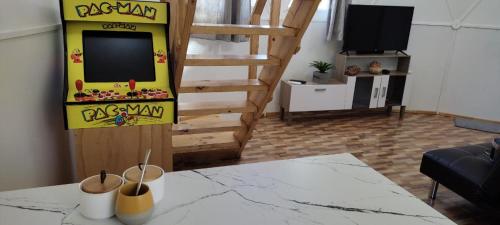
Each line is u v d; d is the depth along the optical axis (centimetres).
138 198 85
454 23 456
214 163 311
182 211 96
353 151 349
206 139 310
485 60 455
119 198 87
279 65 226
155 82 183
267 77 246
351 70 436
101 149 193
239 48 401
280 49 229
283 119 441
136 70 182
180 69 206
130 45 184
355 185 116
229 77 406
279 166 126
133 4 178
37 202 98
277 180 116
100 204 89
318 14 437
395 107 499
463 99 478
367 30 430
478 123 455
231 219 94
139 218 86
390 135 399
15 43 146
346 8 427
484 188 212
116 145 195
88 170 193
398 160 332
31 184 162
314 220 96
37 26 169
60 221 90
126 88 176
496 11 437
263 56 230
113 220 91
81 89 168
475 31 452
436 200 263
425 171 260
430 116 484
